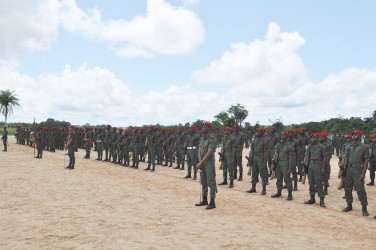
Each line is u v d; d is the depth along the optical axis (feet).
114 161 73.51
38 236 22.03
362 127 215.92
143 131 67.51
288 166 38.17
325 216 30.19
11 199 33.78
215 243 21.13
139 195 37.58
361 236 23.97
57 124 243.19
